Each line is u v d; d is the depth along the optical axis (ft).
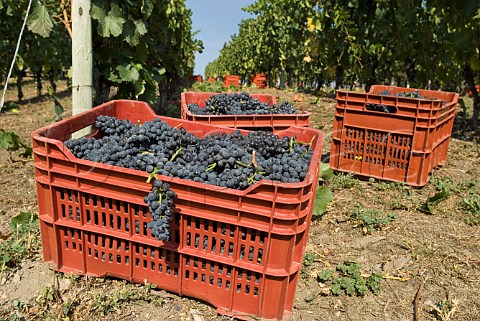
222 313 9.06
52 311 9.25
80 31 13.25
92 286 9.85
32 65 42.78
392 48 33.12
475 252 12.87
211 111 16.44
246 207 8.23
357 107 17.85
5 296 9.70
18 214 13.96
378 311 10.17
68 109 35.86
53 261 10.12
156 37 24.45
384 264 12.12
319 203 14.57
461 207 15.97
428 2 13.74
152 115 12.44
